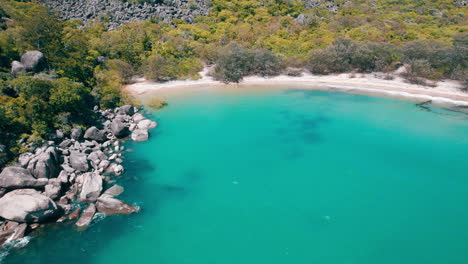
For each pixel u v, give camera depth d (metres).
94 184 34.66
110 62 79.06
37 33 62.56
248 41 97.56
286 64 88.00
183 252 29.00
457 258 28.69
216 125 57.28
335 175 41.34
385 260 28.44
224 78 82.50
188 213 33.97
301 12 133.88
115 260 27.56
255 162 44.56
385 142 50.28
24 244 27.77
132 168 41.66
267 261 28.23
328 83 81.94
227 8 132.50
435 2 138.62
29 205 28.62
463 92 69.38
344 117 60.59
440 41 81.31
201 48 91.88
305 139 51.72
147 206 34.53
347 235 31.33
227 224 32.62
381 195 37.34
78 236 29.45
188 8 128.12
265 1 144.62
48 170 34.81
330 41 94.19
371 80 80.75
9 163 35.00
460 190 38.19
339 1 153.75
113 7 115.88
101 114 55.41
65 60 60.44
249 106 67.06
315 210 34.75
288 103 68.81
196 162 44.22
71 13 108.81
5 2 86.31
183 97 72.50
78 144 43.59
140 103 66.88
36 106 42.56
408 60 78.12
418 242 30.52
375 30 103.31
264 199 36.59
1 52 53.38
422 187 38.81
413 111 62.62
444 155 46.09
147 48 90.44
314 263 28.06
